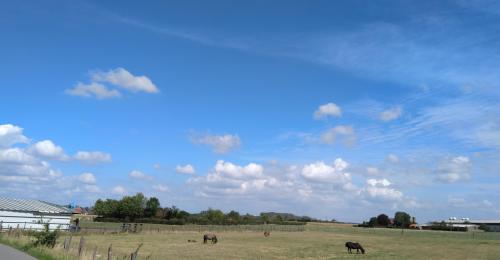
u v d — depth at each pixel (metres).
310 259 48.56
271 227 140.50
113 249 48.69
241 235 102.88
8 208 65.94
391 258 53.22
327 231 148.00
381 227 189.75
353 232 144.12
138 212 147.50
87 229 77.12
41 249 34.56
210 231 112.56
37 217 68.81
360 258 51.75
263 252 55.38
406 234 134.75
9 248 36.75
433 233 140.38
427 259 53.47
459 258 56.94
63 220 73.81
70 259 29.97
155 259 40.28
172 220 135.38
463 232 149.38
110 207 146.38
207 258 44.50
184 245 61.94
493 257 59.47
